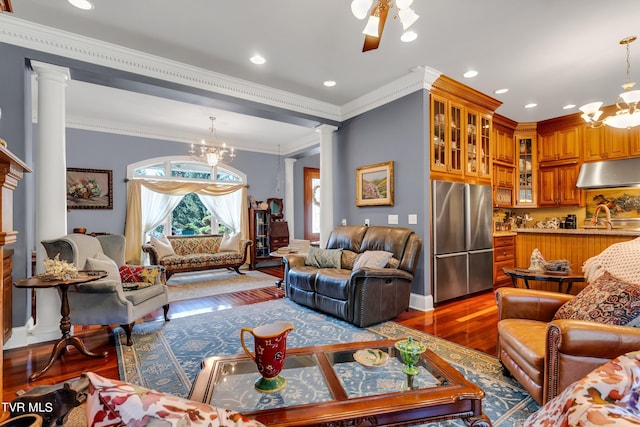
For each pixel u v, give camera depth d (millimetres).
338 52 3223
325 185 4809
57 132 2883
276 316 3447
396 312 3314
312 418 1099
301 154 7125
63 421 1625
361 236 4082
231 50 3186
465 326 3113
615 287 1677
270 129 6020
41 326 2783
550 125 5434
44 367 2227
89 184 5391
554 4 2426
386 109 4160
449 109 3979
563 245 3037
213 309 3744
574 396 766
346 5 2496
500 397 1861
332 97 4457
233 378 1445
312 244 6523
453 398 1204
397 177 4016
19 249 2715
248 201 7125
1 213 1087
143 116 5223
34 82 3727
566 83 3912
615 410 658
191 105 4703
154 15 2615
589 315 1656
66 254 2697
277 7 2516
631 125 3391
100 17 2641
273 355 1342
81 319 2645
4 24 2631
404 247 3555
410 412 1165
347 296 3148
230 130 6086
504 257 5039
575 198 5195
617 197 5059
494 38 2926
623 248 2045
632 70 3545
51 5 2479
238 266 6102
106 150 5566
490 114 4582
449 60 3352
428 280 3719
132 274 3193
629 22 2652
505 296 2145
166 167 6211
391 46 3086
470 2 2406
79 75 3092
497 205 5336
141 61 3248
